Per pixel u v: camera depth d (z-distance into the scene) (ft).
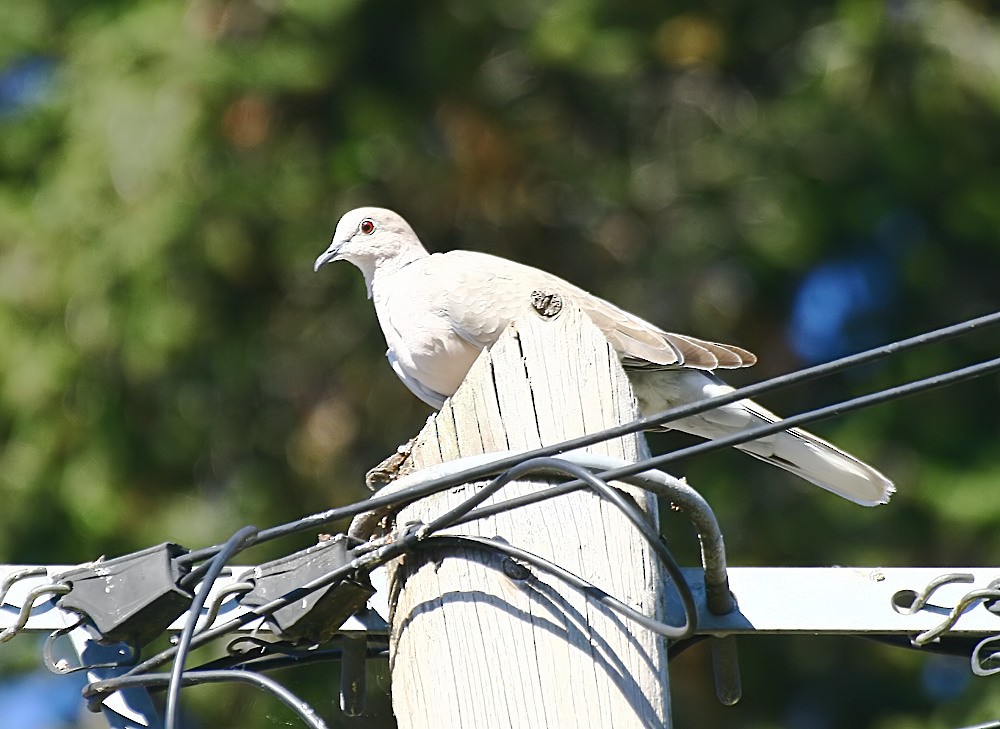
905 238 49.52
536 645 17.35
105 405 44.83
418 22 47.55
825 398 49.21
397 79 48.11
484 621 17.51
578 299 25.52
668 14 49.67
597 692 17.17
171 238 43.55
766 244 48.34
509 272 26.17
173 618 19.11
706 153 50.01
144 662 18.94
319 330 47.80
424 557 18.11
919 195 48.55
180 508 45.50
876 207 48.14
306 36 45.73
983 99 48.01
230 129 44.47
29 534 44.62
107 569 19.07
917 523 46.29
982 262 50.16
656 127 51.01
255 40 45.14
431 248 48.96
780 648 48.11
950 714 43.34
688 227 49.26
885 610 19.93
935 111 48.03
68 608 18.93
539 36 47.60
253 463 46.85
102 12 46.19
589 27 48.03
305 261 45.62
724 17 49.88
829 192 48.55
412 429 47.37
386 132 47.06
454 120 48.52
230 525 45.55
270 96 45.16
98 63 44.98
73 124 45.06
